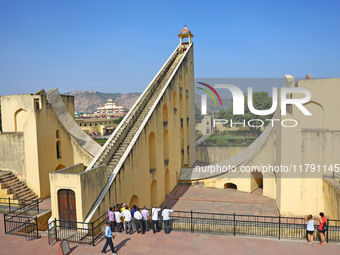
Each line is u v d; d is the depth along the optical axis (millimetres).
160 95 19391
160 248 10188
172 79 22312
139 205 15672
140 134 15898
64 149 20484
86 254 9734
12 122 19562
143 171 16250
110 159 14812
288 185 16375
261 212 17344
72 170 13297
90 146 21562
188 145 28859
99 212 11906
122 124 17156
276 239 10914
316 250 10055
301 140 16094
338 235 11188
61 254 9391
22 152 18234
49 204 17125
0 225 12750
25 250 10141
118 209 12461
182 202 19547
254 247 10289
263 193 20578
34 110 17547
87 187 11539
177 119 23906
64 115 21094
